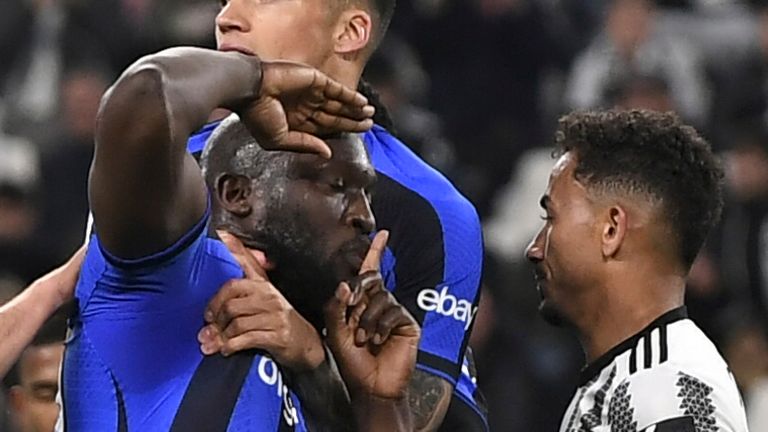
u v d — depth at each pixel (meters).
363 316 9.02
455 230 10.48
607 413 10.02
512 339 21.95
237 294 8.41
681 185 10.23
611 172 10.28
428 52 29.88
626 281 10.22
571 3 31.70
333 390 9.02
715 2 32.59
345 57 10.22
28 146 28.14
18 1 30.28
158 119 7.66
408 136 24.50
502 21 29.95
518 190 27.25
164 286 8.16
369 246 8.98
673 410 9.72
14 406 11.88
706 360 9.91
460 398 10.87
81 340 8.37
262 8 9.98
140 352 8.22
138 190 7.77
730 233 25.58
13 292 19.02
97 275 8.29
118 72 29.78
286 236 8.67
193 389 8.21
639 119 10.37
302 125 8.42
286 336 8.51
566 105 29.23
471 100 29.52
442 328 10.37
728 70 30.62
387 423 9.12
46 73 29.81
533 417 21.66
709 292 23.75
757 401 21.88
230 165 8.74
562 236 10.35
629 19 29.78
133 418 8.19
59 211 26.73
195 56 7.96
